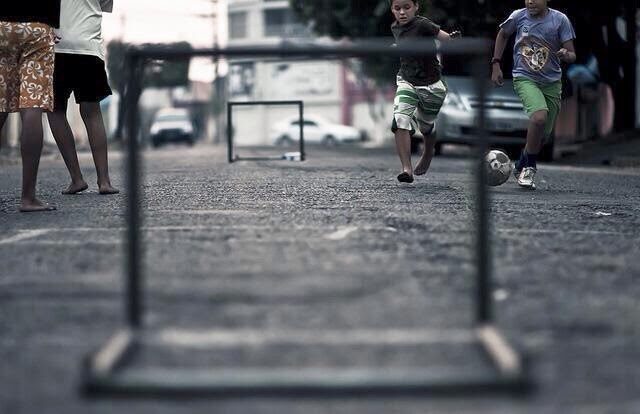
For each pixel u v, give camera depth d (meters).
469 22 38.78
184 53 5.12
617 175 22.19
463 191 14.49
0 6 11.60
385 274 7.02
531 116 15.41
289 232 9.37
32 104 11.66
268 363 4.67
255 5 128.38
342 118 112.38
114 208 11.98
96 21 13.92
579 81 38.03
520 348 5.12
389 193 14.11
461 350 4.88
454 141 32.06
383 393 4.26
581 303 6.19
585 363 4.85
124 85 5.15
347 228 9.67
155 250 8.17
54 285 6.78
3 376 4.69
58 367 4.83
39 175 20.88
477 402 4.21
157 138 79.44
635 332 5.45
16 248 8.51
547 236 9.32
